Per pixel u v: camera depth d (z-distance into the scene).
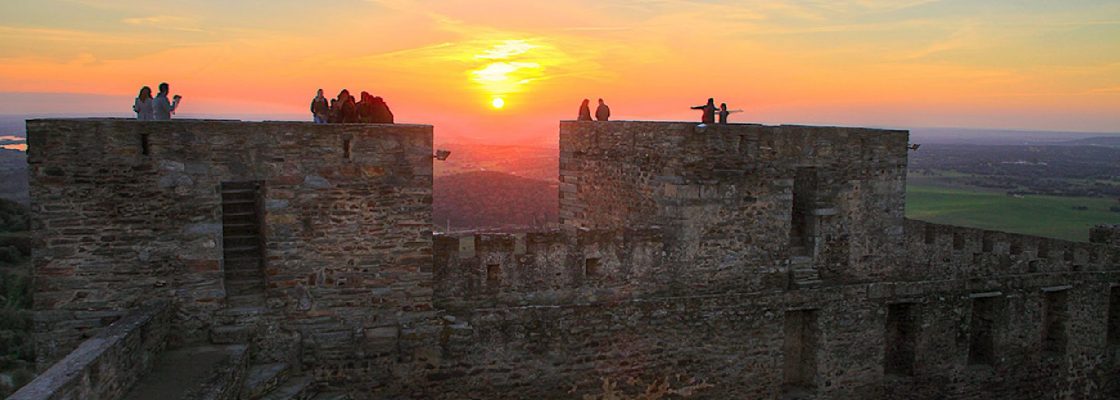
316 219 17.25
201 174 16.39
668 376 20.91
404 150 17.61
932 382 24.00
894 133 24.05
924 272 25.95
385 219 17.69
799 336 22.98
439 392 18.69
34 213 15.55
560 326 19.72
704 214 21.20
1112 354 26.98
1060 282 25.67
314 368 17.50
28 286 46.69
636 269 20.95
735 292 21.84
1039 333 25.53
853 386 23.03
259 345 17.14
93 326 16.03
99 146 15.73
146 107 17.84
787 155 22.12
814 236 23.06
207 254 16.62
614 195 23.25
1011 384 25.17
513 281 19.91
